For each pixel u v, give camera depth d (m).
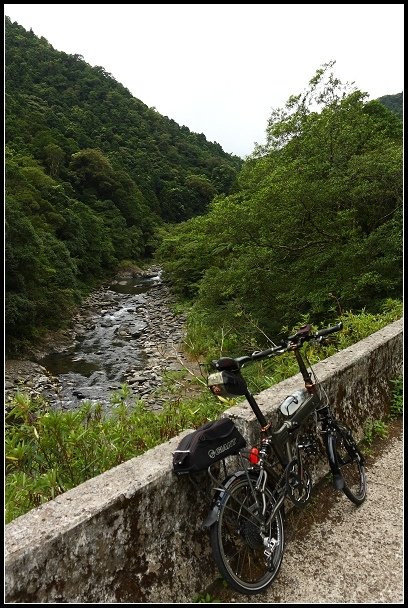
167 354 15.84
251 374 6.33
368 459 3.45
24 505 2.59
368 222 11.06
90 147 65.81
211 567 2.10
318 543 2.50
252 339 9.20
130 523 1.74
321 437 2.87
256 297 12.48
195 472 1.85
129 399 9.91
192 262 26.48
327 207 10.81
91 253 39.88
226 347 11.49
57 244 30.78
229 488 1.99
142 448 3.34
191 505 2.04
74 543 1.53
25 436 3.13
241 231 11.90
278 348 2.50
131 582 1.72
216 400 4.55
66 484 2.83
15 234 22.19
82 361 17.64
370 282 8.88
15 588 1.36
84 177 54.19
